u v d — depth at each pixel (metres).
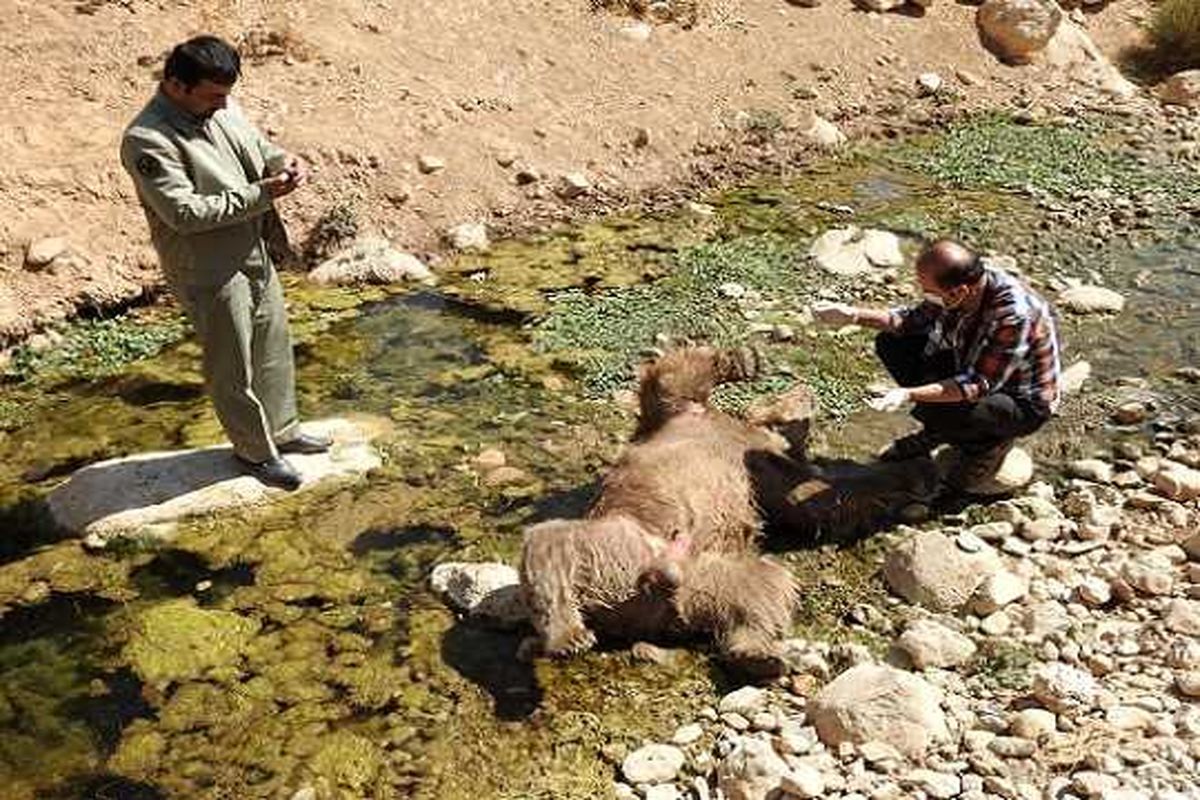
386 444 6.72
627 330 7.81
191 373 7.52
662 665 5.22
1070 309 7.96
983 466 6.05
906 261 8.64
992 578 5.45
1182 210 9.41
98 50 9.45
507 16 10.85
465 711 5.02
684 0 11.39
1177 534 5.83
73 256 8.25
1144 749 4.52
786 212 9.43
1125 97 11.72
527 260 8.77
